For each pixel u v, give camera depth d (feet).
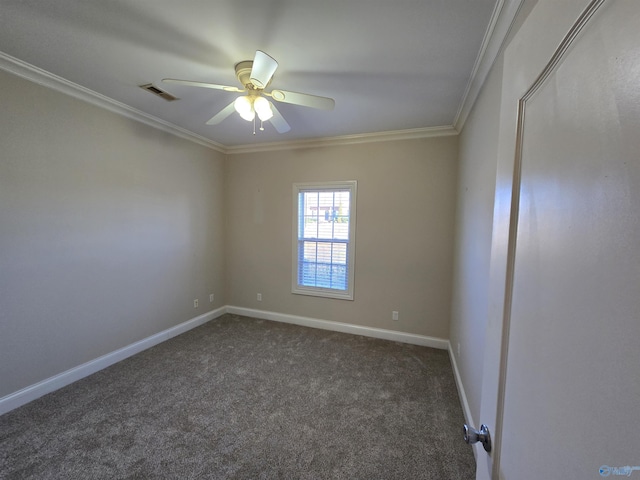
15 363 6.74
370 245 11.30
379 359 9.47
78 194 7.88
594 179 1.29
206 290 12.80
